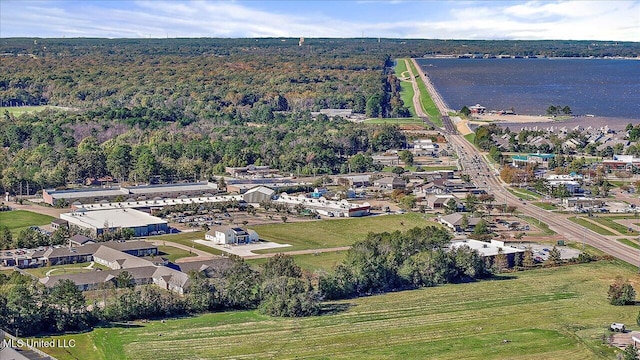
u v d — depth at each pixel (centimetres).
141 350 16612
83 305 18112
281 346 16988
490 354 16662
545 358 16450
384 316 18925
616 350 16850
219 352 16625
